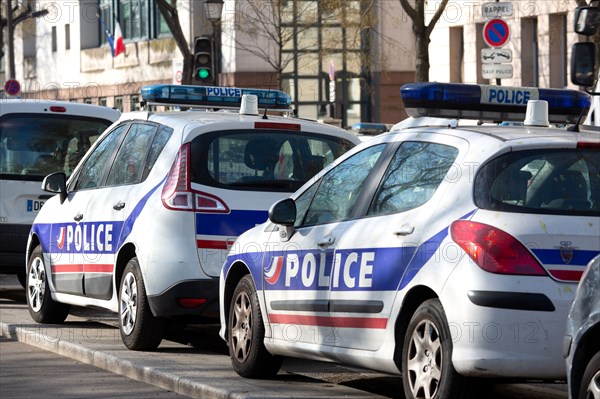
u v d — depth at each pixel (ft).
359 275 43.70
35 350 63.93
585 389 34.53
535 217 38.99
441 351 39.40
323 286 45.75
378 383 52.29
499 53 118.11
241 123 57.36
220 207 55.88
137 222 58.13
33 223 73.51
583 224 38.93
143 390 51.37
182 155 56.54
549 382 39.70
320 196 48.06
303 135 58.13
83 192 66.54
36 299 71.20
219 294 54.75
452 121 43.60
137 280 57.88
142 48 262.67
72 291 66.44
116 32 249.75
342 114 243.40
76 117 82.43
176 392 50.70
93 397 49.83
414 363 40.75
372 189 45.01
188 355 57.82
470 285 38.50
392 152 45.01
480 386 39.91
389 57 240.73
